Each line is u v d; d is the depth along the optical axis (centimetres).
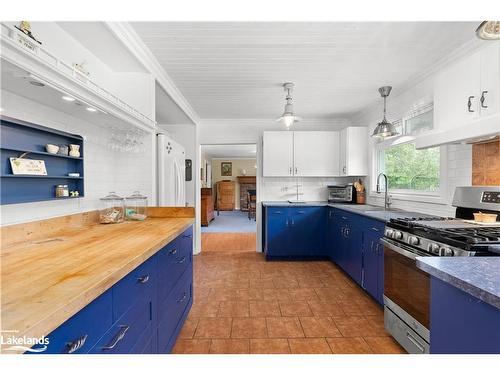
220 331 218
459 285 91
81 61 194
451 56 233
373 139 393
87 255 119
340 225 361
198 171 468
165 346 169
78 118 198
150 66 241
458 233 157
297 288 308
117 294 105
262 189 475
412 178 316
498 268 102
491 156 203
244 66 256
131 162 251
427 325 164
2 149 141
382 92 315
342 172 427
